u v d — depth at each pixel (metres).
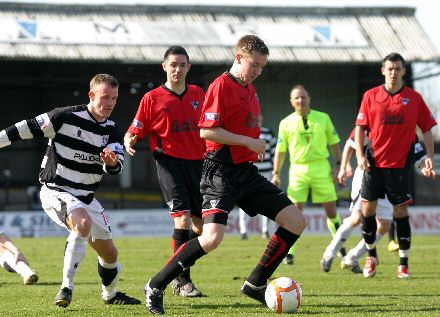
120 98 79.12
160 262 31.95
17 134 17.02
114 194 78.25
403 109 24.00
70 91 78.50
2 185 76.56
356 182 26.34
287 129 31.31
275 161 31.80
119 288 22.17
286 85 79.75
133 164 78.88
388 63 24.00
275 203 16.77
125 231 57.69
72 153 17.33
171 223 58.62
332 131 31.17
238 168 16.58
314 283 23.20
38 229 56.78
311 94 79.81
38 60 64.31
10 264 22.34
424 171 24.66
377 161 24.31
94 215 17.53
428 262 31.39
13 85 76.94
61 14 68.31
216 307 17.47
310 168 31.09
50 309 17.39
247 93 16.61
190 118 20.94
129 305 18.00
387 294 20.22
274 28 71.12
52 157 17.44
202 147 21.02
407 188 24.33
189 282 19.88
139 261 32.47
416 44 71.31
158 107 20.97
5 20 66.25
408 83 71.94
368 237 24.88
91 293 20.66
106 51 66.06
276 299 16.44
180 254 16.28
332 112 79.81
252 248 40.44
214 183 16.50
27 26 66.25
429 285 22.52
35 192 66.25
